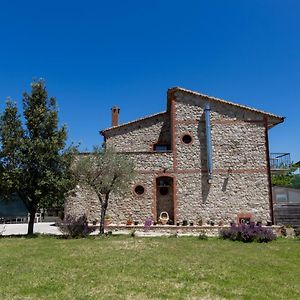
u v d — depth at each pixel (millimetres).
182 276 8359
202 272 8828
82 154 19578
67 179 18141
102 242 14750
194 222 21500
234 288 7391
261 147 22266
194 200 21797
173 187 22062
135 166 21703
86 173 18188
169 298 6574
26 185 17969
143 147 24625
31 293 6801
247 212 21531
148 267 9336
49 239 16188
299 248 13602
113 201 21906
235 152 22266
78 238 16641
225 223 21422
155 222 21453
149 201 21906
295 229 19141
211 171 21891
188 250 12547
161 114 24891
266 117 22594
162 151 22469
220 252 12234
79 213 21656
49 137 18562
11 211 31344
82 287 7242
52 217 33375
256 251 12680
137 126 24969
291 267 9898
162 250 12438
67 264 9727
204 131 22609
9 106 18203
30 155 17891
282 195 28672
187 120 22844
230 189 21844
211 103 22922
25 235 18250
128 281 7797
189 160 22312
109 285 7430
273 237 16047
